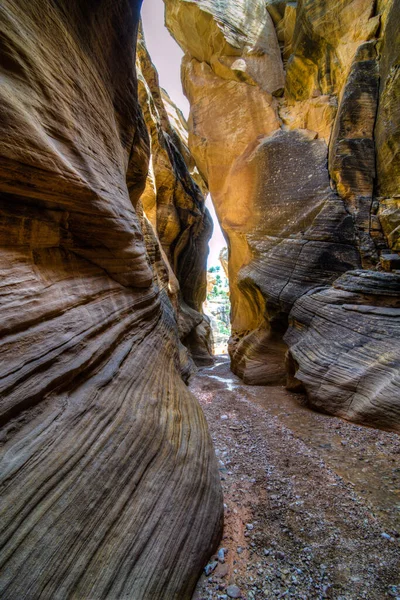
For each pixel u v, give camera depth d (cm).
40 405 282
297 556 345
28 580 197
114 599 232
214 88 1781
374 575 316
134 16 631
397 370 670
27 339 290
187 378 1260
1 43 272
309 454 580
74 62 420
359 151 1123
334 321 909
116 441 326
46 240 378
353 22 1176
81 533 242
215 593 301
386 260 994
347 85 1138
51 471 250
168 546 295
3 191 310
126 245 554
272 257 1307
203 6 1627
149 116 1576
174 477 364
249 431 726
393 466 510
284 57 1688
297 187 1293
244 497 460
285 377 1251
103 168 497
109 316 456
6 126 265
